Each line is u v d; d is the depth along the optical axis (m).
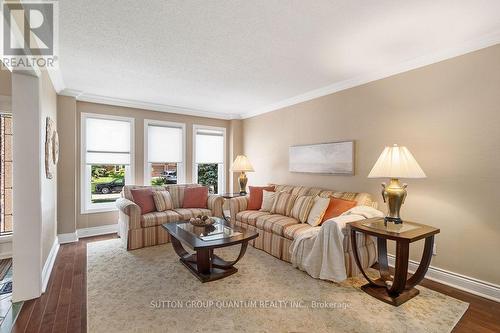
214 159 5.87
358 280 2.71
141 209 4.07
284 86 3.88
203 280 2.66
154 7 1.93
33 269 2.35
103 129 4.56
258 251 3.62
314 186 4.19
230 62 2.98
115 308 2.19
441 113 2.72
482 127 2.45
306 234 2.92
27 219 2.33
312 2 1.88
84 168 4.37
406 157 2.40
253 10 1.98
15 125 2.30
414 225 2.52
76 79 3.56
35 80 2.38
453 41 2.49
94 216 4.48
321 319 2.04
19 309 2.17
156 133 5.11
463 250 2.57
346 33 2.33
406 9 1.97
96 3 1.87
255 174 5.55
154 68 3.16
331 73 3.34
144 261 3.24
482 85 2.45
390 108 3.17
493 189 2.39
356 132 3.56
